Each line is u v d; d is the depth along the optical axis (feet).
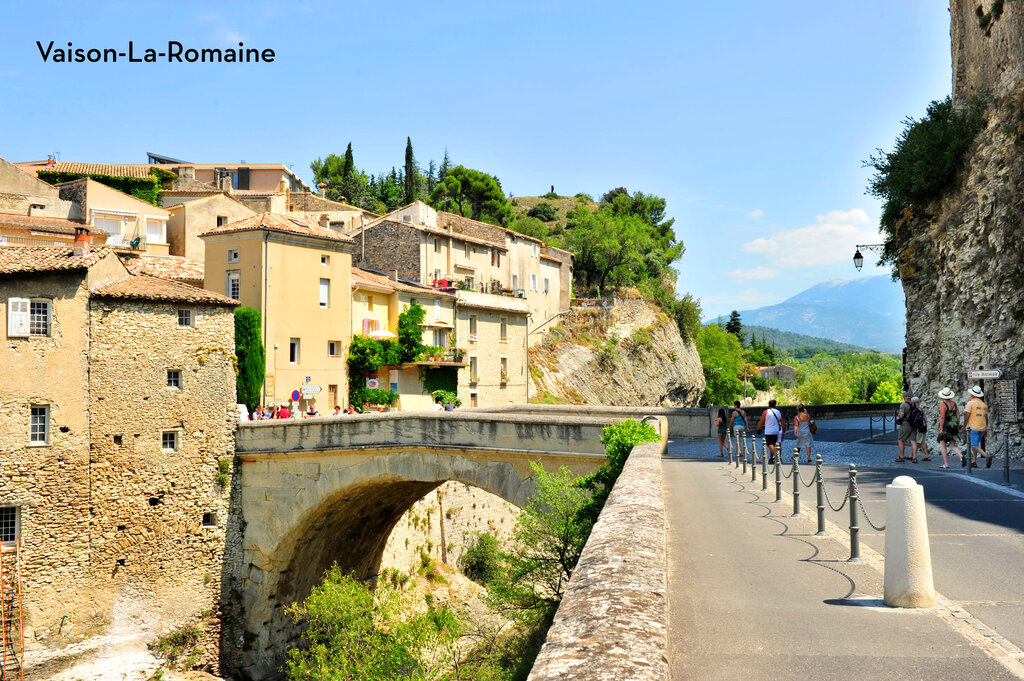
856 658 22.26
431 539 149.18
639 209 502.38
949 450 96.22
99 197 205.05
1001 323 94.32
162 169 254.47
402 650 81.15
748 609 27.63
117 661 112.27
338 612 90.33
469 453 100.73
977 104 110.93
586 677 13.97
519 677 67.31
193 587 120.47
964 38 123.54
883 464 82.99
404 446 106.52
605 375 299.17
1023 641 23.63
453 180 417.08
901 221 128.67
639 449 62.85
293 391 154.92
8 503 105.81
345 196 392.68
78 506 111.04
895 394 476.95
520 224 428.56
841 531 43.86
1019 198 93.81
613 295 338.75
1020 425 86.69
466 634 93.30
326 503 116.67
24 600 106.22
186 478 120.78
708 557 36.83
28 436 107.96
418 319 187.62
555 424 92.99
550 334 287.69
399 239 216.13
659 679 13.83
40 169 234.99
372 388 175.01
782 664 21.85
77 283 112.06
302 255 160.66
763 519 48.24
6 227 175.42
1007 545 38.24
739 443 83.61
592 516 72.13
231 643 122.01
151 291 118.93
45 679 106.11
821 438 126.41
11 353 107.14
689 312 387.34
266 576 123.03
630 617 17.34
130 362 116.57
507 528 170.30
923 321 120.98
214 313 125.29
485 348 220.84
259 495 123.24
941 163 112.68
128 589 114.93
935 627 25.18
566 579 72.69
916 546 27.73
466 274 237.45
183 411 121.08
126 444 115.75
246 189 318.86
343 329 169.17
